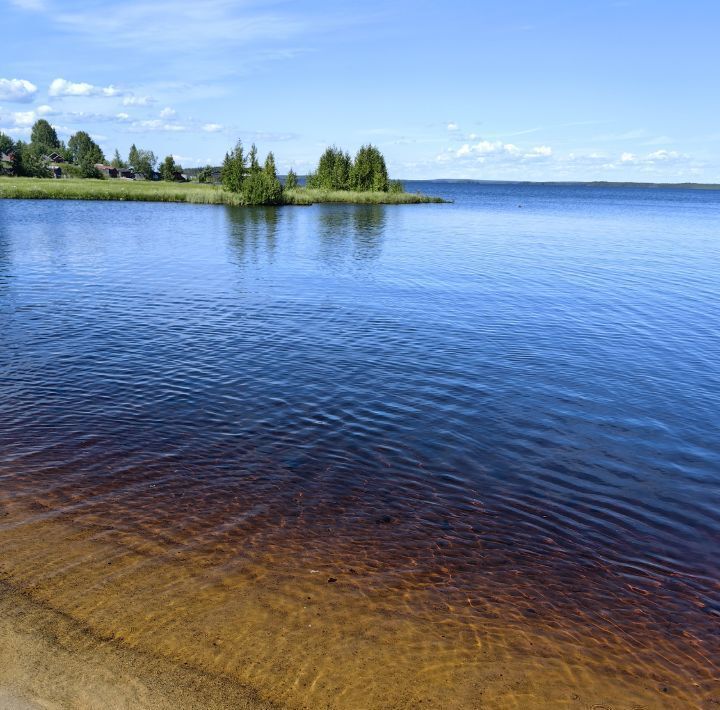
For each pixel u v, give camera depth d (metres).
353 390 14.10
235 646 6.12
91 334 18.31
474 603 7.06
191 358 16.19
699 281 31.33
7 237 42.34
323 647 6.19
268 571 7.41
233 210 79.69
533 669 6.09
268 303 23.52
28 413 12.13
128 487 9.37
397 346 17.97
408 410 13.03
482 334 19.69
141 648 6.02
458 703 5.61
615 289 28.58
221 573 7.32
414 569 7.66
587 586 7.52
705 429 12.61
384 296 25.53
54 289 25.08
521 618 6.86
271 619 6.55
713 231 66.00
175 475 9.83
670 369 16.52
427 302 24.50
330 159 119.88
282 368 15.55
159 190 102.31
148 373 14.88
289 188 111.75
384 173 120.25
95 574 7.16
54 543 7.76
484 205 121.75
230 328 19.50
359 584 7.27
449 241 48.88
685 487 10.20
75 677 5.62
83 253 36.00
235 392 13.73
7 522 8.20
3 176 146.62
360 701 5.56
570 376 15.73
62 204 80.94
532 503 9.51
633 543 8.53
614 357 17.52
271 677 5.77
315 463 10.48
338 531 8.42
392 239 49.12
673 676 6.12
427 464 10.64
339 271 32.00
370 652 6.17
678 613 7.10
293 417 12.44
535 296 26.41
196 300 23.75
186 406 12.83
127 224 55.47
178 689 5.55
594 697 5.79
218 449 10.86
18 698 5.34
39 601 6.63
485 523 8.86
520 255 40.81
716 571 7.96
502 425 12.45
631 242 51.66
